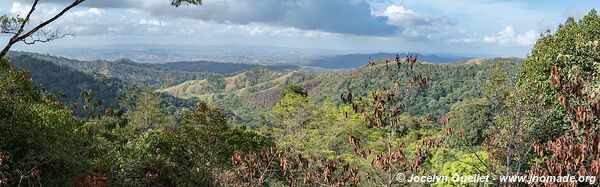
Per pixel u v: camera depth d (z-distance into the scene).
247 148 26.42
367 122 9.11
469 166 13.42
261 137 29.50
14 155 15.25
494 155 11.11
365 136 24.86
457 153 15.53
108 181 20.30
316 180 11.12
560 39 19.14
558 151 6.89
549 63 17.05
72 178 16.89
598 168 5.93
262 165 16.08
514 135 9.29
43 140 15.62
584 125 6.14
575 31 18.16
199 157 24.27
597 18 18.23
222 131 25.91
